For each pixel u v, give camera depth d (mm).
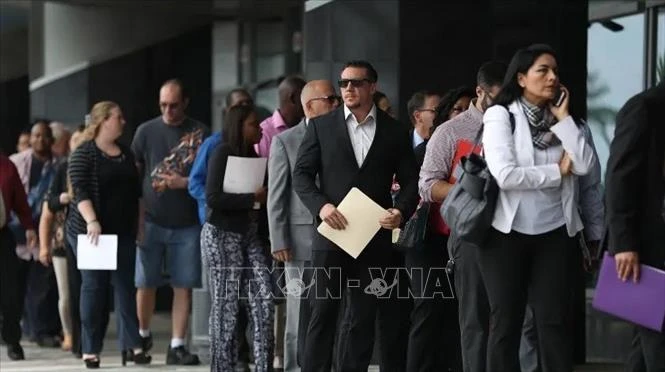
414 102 22516
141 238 26594
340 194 19797
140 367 26625
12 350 28625
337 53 27469
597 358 27109
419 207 20297
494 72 19547
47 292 31219
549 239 17094
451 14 26891
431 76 26984
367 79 19750
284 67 40344
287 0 37469
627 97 27312
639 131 16344
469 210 17031
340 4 27391
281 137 21891
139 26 40875
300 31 39406
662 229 16453
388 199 20109
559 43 26281
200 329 26766
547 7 26328
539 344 17469
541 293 17109
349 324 20203
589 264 18141
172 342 27000
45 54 40562
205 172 24688
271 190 21891
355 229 19453
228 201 22562
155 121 27203
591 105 27922
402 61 26953
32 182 32000
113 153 26000
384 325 20922
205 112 41812
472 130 19672
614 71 27578
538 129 17047
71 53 40469
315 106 21969
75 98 40469
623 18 27438
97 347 26344
